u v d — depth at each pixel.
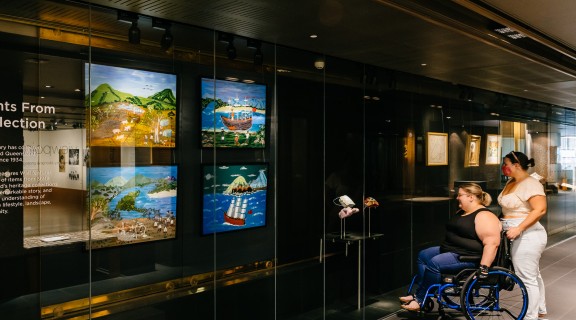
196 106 4.34
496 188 9.82
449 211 8.14
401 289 6.88
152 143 3.99
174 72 4.17
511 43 5.57
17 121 3.19
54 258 3.38
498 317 5.70
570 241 12.43
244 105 4.77
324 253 5.66
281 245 5.14
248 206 4.80
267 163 4.98
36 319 3.30
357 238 6.12
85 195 3.55
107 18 3.72
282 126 5.15
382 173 6.57
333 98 5.80
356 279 6.12
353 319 6.07
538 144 11.82
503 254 5.21
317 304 5.58
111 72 3.73
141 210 3.91
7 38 3.17
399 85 6.96
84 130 3.54
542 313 5.83
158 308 4.05
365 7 3.91
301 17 4.15
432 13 4.27
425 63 6.30
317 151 5.57
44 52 3.35
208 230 4.44
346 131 5.97
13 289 3.19
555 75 7.41
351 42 5.05
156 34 4.05
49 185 3.34
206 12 3.91
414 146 7.28
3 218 3.13
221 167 4.54
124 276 3.81
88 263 3.57
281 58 5.17
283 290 5.18
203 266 4.40
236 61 4.70
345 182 5.95
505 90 9.37
